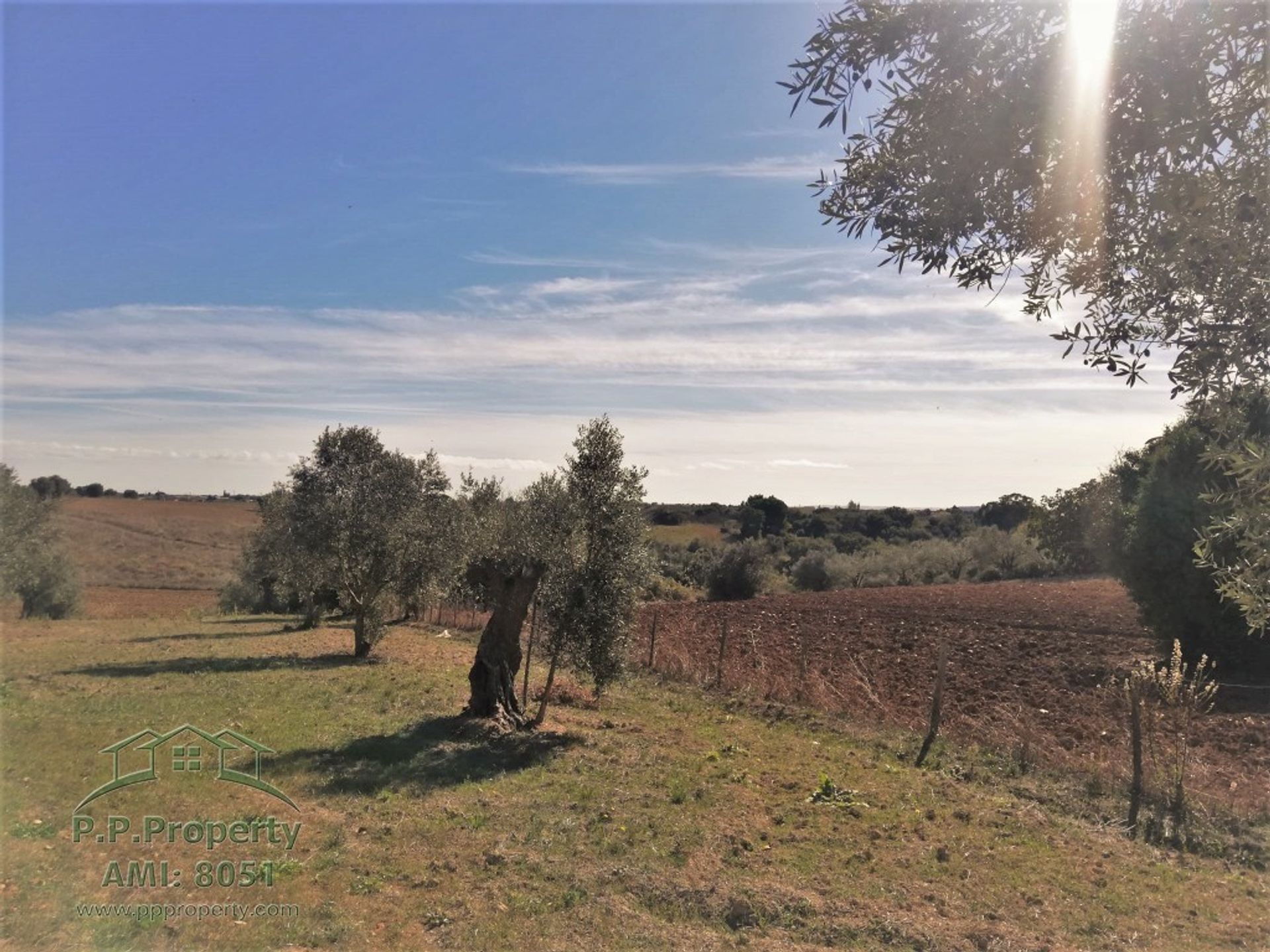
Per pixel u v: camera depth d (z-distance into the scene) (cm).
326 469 2205
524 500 1370
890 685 1703
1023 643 2097
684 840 813
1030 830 913
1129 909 711
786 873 750
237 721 1244
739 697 1673
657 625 2734
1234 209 272
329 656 2112
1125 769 1074
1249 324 277
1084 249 305
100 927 564
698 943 603
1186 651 1590
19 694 1423
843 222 340
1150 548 1603
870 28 302
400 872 695
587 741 1236
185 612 4294
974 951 620
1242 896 751
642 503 1367
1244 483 315
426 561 2156
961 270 331
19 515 3120
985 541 4869
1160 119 269
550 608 1338
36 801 824
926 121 301
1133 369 319
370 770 1005
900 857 809
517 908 637
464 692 1600
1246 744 1185
